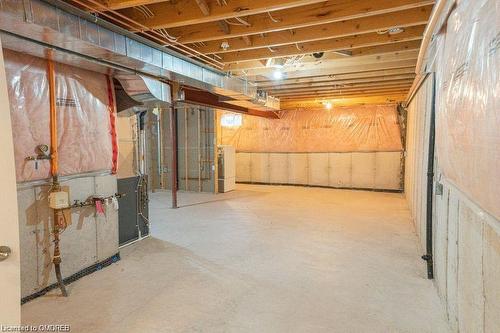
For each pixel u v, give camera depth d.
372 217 5.18
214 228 4.55
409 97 6.10
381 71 4.64
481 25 1.16
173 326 2.12
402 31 3.10
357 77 4.98
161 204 6.38
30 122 2.44
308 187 8.73
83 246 2.96
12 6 1.79
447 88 1.85
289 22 2.73
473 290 1.55
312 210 5.75
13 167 1.07
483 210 1.33
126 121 3.86
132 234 3.94
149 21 2.65
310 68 4.36
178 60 3.34
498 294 1.20
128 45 2.66
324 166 8.60
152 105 3.86
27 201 2.47
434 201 2.78
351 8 2.51
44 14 1.96
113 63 2.85
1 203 1.05
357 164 8.20
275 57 3.71
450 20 1.78
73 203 2.86
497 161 0.99
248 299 2.47
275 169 9.22
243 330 2.07
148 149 8.25
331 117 8.44
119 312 2.30
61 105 2.70
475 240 1.52
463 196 1.70
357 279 2.81
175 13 2.57
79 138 2.87
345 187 8.38
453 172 1.75
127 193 3.86
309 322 2.15
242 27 2.90
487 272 1.33
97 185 3.14
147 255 3.48
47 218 2.62
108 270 3.09
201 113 7.84
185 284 2.75
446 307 2.21
